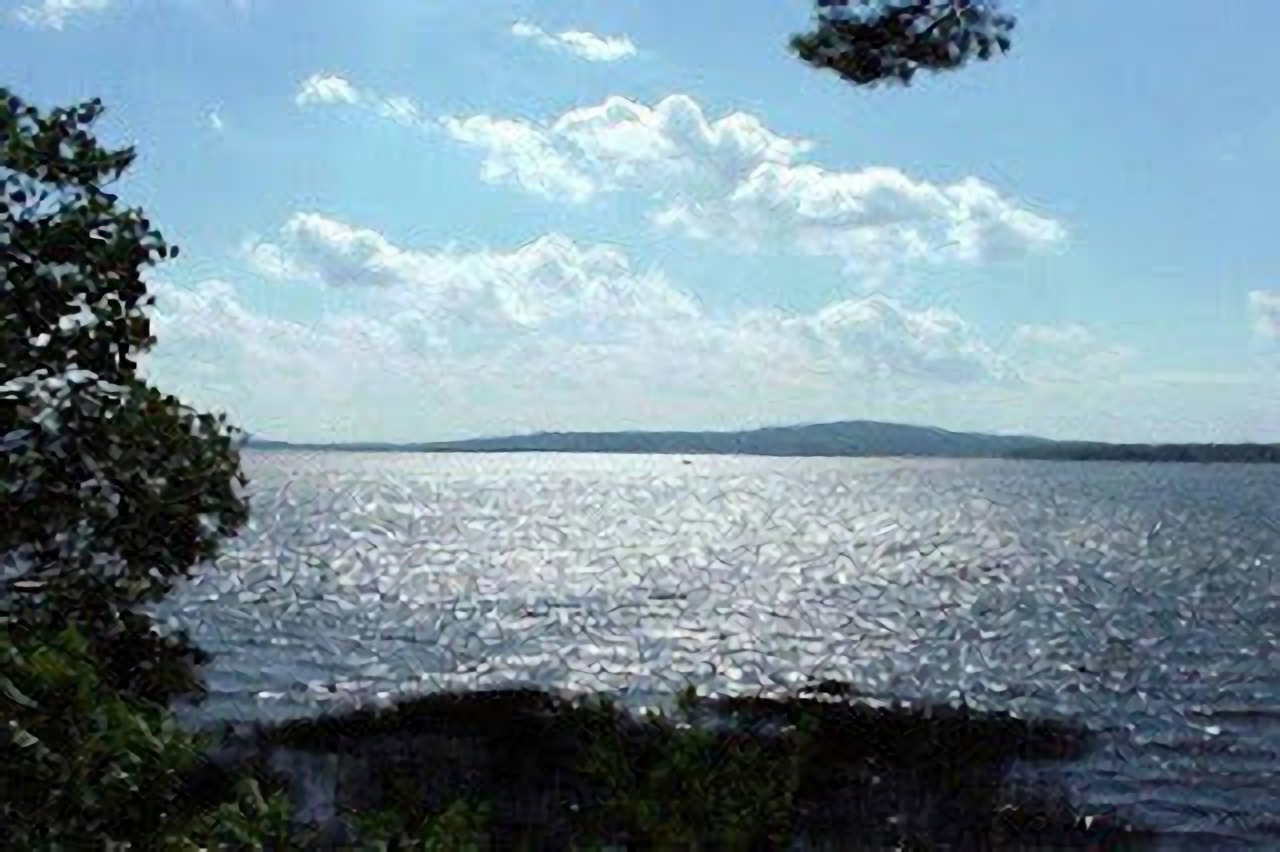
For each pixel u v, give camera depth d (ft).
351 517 417.90
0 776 21.76
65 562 38.37
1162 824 77.87
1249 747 99.35
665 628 174.81
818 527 414.21
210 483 40.27
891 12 37.35
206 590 198.08
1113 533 375.25
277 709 110.42
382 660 142.82
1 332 37.27
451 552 294.87
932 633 171.22
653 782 41.06
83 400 38.52
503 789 63.00
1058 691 127.03
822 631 173.17
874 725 77.87
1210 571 259.60
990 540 350.43
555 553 298.76
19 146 38.34
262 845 23.98
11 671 22.82
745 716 76.02
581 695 68.18
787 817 41.57
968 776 76.33
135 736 22.93
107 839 22.21
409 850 31.55
